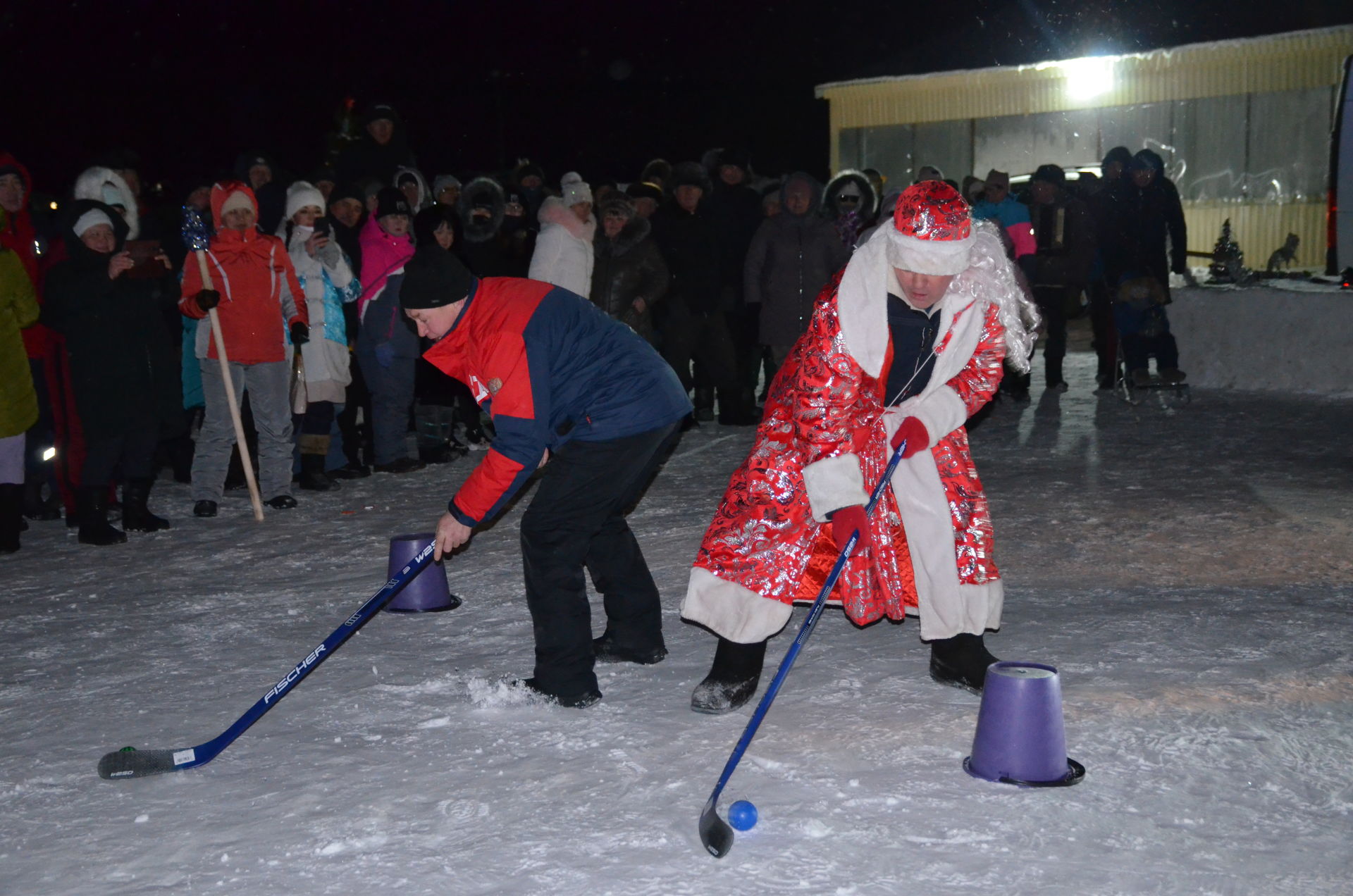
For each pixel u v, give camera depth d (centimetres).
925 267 342
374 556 599
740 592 371
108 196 693
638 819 302
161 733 372
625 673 415
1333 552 546
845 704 376
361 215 812
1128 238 1026
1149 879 267
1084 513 633
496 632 465
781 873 273
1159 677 390
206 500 702
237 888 275
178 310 833
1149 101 1697
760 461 371
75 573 583
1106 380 1097
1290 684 382
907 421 367
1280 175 1602
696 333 949
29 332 662
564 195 788
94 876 282
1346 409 957
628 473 382
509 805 312
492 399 369
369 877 277
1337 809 298
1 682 426
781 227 920
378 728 369
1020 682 315
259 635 472
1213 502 650
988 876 270
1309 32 1542
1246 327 1087
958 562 372
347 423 815
